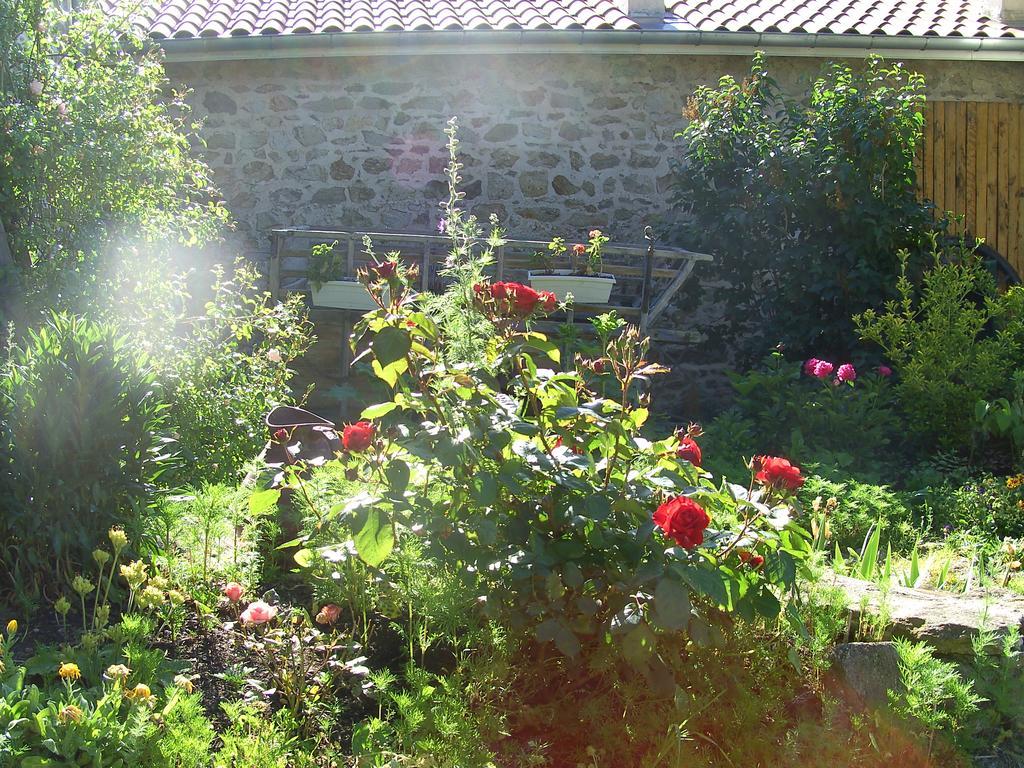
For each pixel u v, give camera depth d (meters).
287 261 8.62
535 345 3.22
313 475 3.81
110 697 2.64
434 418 3.40
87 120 5.88
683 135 8.56
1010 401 7.21
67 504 3.43
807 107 9.18
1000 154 9.43
